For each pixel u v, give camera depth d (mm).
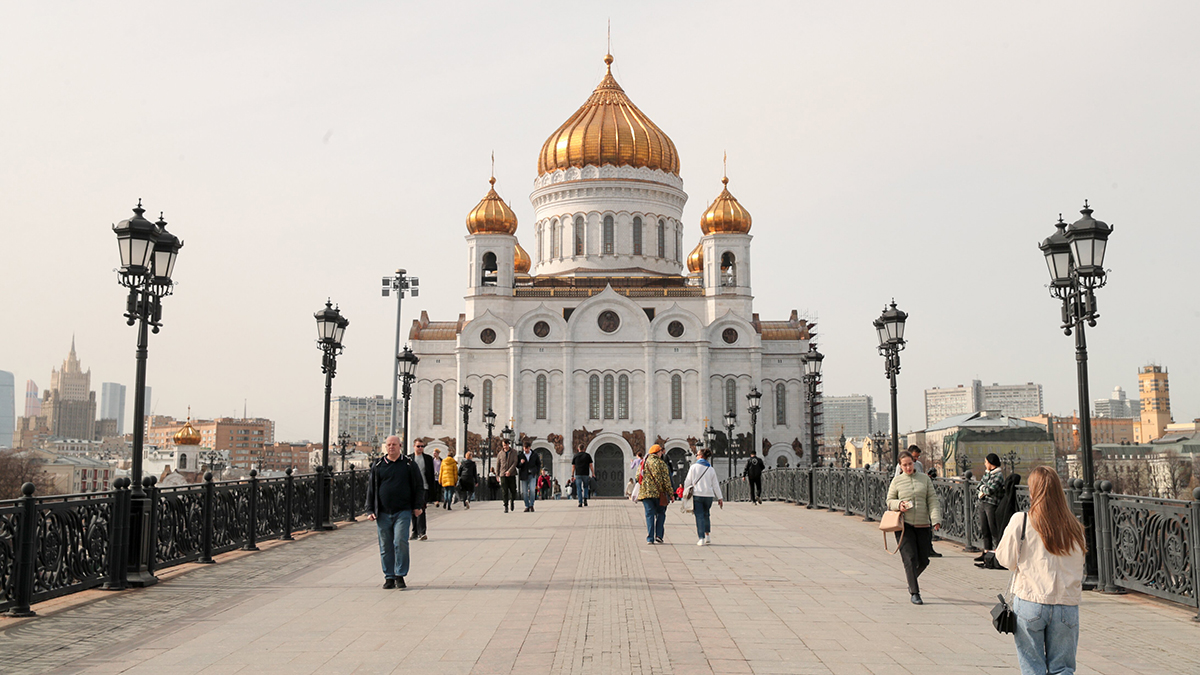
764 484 50906
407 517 16297
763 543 23453
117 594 15570
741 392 85500
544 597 15070
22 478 103188
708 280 87812
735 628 12586
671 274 92938
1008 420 123812
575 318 85125
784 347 87875
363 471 33844
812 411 72062
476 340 85750
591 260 91000
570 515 33406
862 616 13492
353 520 30969
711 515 33438
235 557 20703
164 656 11094
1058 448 171375
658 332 85250
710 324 85625
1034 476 8906
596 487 83188
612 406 84688
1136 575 15094
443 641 11789
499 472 34750
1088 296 17219
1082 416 17094
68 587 14922
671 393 84750
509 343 84812
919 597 14547
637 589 15859
